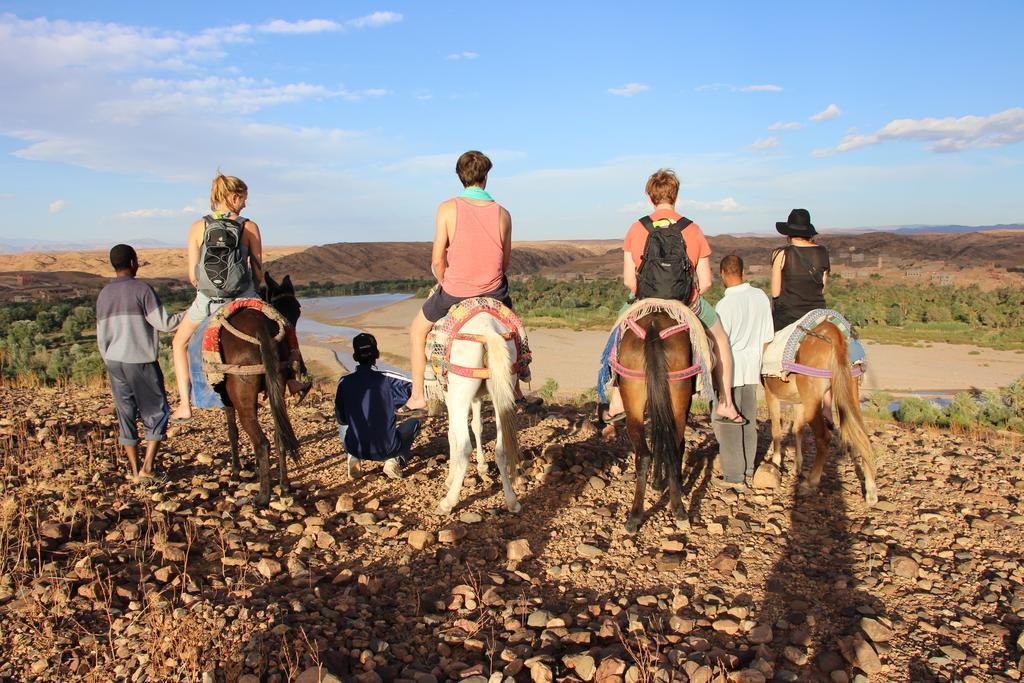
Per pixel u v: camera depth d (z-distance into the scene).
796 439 7.10
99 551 4.88
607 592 4.85
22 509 5.48
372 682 3.68
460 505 6.31
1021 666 3.87
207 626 4.02
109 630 4.04
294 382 6.31
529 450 7.91
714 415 6.85
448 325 5.75
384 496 6.50
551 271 161.75
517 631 4.23
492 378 5.48
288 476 6.97
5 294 95.06
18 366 23.47
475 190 5.84
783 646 4.20
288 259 177.88
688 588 4.90
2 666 3.70
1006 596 4.73
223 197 6.15
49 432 7.80
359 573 4.95
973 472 7.24
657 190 5.94
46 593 4.25
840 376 6.25
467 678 3.74
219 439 8.27
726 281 6.81
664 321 5.49
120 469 6.86
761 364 6.74
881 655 4.06
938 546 5.54
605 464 7.43
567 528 5.85
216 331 5.77
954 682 3.79
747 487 6.84
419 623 4.36
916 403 13.84
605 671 3.77
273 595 4.55
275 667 3.71
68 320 46.59
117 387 6.34
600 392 6.10
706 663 3.85
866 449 6.31
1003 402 14.52
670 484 5.82
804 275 6.75
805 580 5.01
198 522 5.58
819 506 6.38
